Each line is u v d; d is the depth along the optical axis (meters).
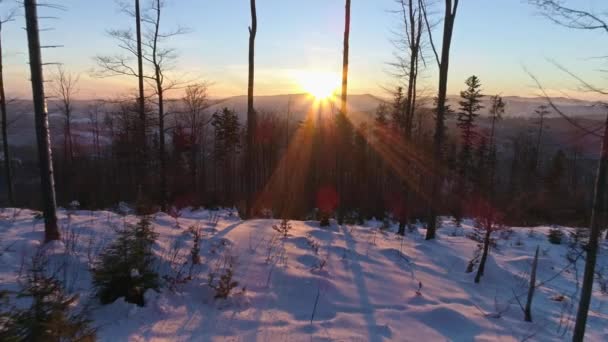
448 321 5.20
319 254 7.60
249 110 12.95
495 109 24.22
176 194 19.69
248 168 13.24
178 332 4.39
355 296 5.88
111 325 4.34
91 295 4.90
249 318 4.89
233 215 14.15
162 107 15.62
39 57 6.54
